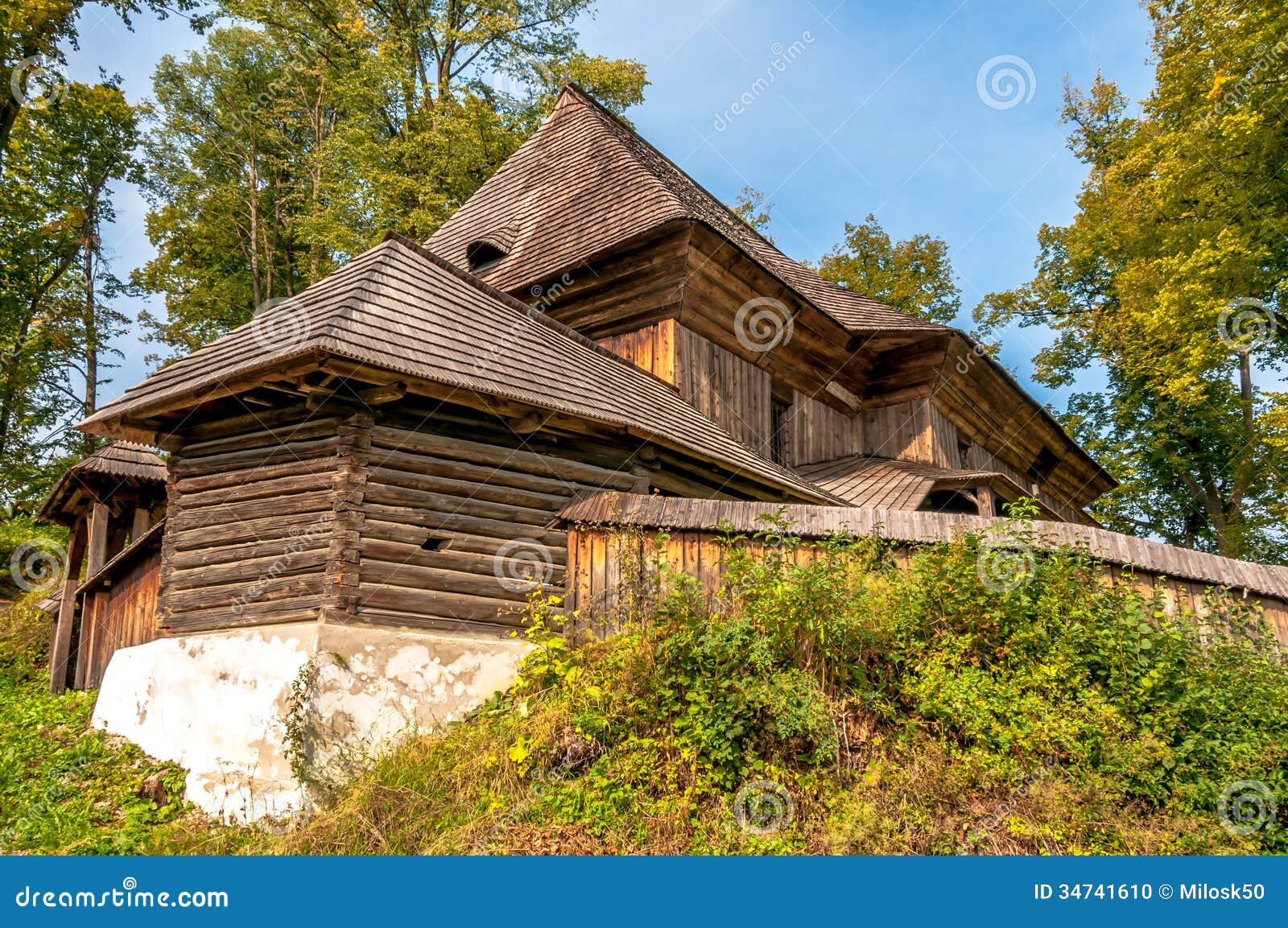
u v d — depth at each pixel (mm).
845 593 6531
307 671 6875
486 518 8398
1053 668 6000
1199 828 5320
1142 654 6227
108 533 16391
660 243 12305
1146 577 7703
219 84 25844
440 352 7883
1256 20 15828
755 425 13914
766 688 5996
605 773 6066
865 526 7805
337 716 6930
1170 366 18953
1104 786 5473
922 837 5387
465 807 6113
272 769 6727
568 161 15539
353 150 22188
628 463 9555
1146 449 22469
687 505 8031
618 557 7852
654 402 10609
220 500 8344
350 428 7809
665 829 5645
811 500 11648
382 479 7902
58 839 6375
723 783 5891
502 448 8672
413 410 8227
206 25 23719
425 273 9117
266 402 8125
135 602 12266
